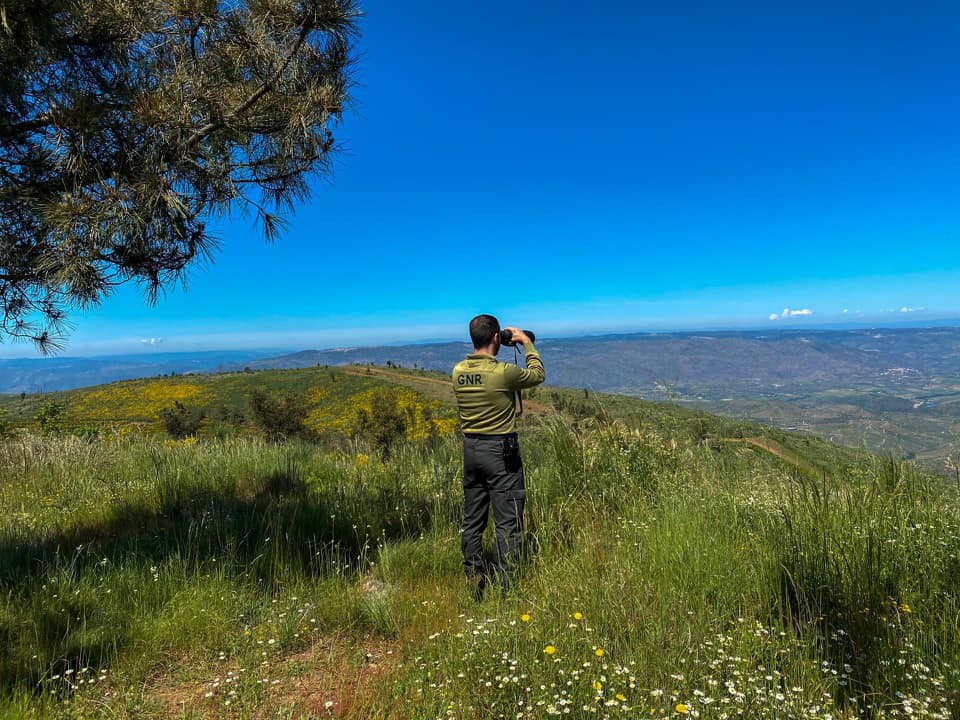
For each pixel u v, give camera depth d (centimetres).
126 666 260
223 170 347
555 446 582
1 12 256
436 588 344
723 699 188
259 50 336
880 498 396
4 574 338
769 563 301
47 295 307
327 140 370
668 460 562
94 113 286
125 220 294
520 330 388
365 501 516
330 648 283
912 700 186
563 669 215
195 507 507
